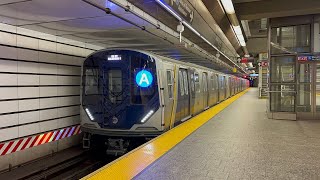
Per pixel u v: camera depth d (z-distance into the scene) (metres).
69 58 8.91
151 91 7.53
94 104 7.93
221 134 7.34
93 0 5.30
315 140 6.69
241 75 49.28
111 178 3.93
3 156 6.47
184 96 9.88
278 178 4.12
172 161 4.89
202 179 4.05
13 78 6.79
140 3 6.75
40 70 7.67
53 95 8.16
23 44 7.09
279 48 10.31
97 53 8.02
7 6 5.36
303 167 4.63
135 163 4.68
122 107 7.65
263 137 7.02
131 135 7.52
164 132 7.61
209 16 11.84
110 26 7.45
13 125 6.80
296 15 10.09
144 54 7.64
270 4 10.02
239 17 11.27
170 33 9.12
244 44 19.62
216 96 16.98
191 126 8.41
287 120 9.99
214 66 24.72
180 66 9.51
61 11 5.82
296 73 10.10
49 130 8.00
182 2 8.52
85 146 8.15
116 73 7.82
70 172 7.31
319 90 10.03
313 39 9.89
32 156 7.32
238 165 4.72
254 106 15.65
